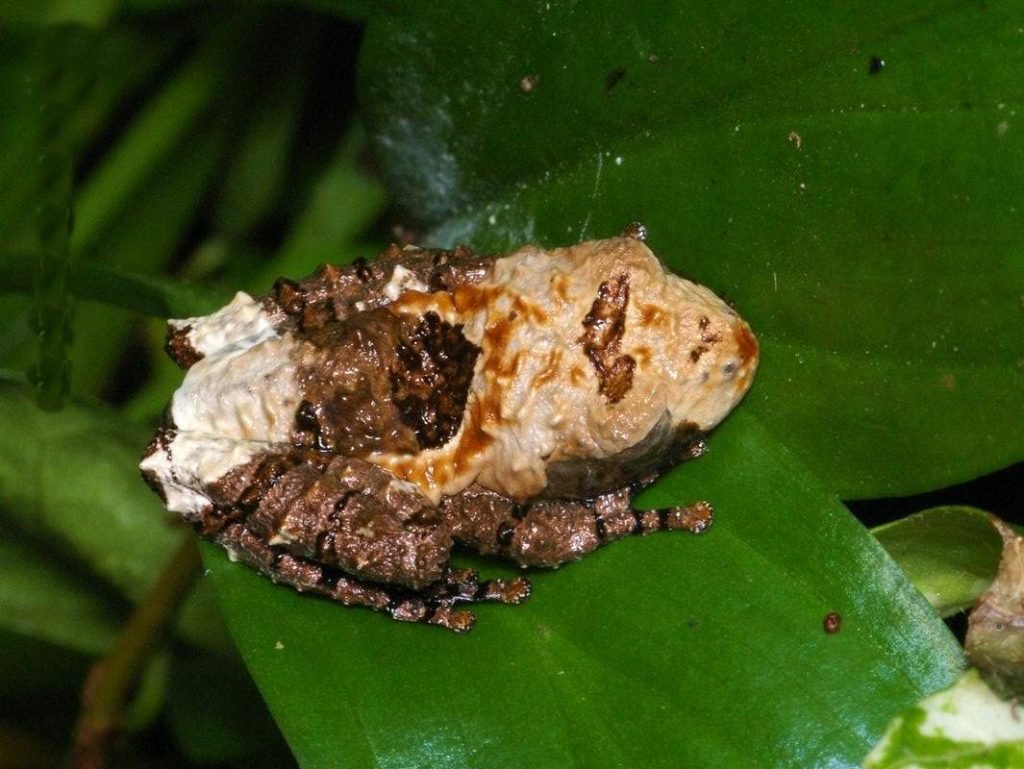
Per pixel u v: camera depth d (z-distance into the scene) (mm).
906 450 165
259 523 165
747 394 169
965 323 162
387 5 178
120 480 188
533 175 180
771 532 165
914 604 161
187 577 183
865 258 165
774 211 168
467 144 181
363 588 165
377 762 161
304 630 165
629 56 171
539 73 176
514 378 168
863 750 159
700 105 170
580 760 161
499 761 161
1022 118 159
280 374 170
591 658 164
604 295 168
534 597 166
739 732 160
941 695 158
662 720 161
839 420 167
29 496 187
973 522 161
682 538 166
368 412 169
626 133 174
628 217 174
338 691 163
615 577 166
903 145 163
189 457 167
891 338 165
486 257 174
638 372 167
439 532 166
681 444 168
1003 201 160
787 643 162
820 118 165
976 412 162
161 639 187
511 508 168
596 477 168
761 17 166
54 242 183
